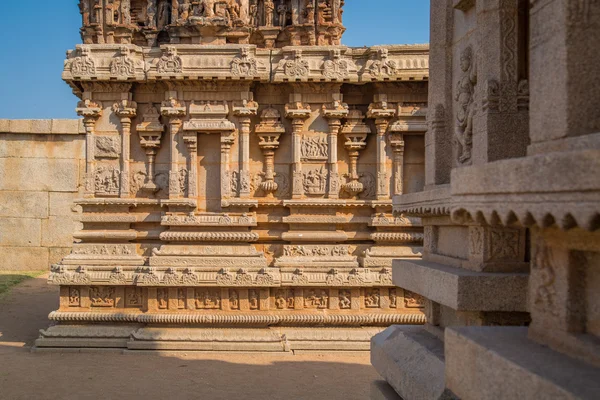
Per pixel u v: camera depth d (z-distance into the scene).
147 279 11.03
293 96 11.68
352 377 9.42
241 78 11.33
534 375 3.32
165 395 8.38
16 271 19.27
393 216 11.59
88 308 11.33
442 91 6.43
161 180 11.81
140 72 11.37
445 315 6.16
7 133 19.39
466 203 4.02
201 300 11.26
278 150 11.91
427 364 5.41
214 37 12.68
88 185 11.64
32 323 12.73
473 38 5.86
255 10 14.14
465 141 5.89
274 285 11.11
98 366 9.82
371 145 11.94
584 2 3.49
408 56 11.55
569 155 2.93
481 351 3.92
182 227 11.55
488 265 5.24
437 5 6.64
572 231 3.62
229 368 9.82
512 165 3.42
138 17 14.15
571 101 3.48
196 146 11.61
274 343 10.79
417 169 11.89
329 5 13.98
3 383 8.78
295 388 8.80
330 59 11.57
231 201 11.44
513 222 3.52
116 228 11.70
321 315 11.20
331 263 11.46
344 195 11.90
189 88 11.59
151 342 10.73
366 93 11.98
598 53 3.49
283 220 11.64
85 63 11.35
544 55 3.76
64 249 19.50
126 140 11.63
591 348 3.47
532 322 4.14
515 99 5.16
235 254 11.46
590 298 3.63
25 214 19.48
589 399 2.91
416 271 6.15
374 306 11.44
